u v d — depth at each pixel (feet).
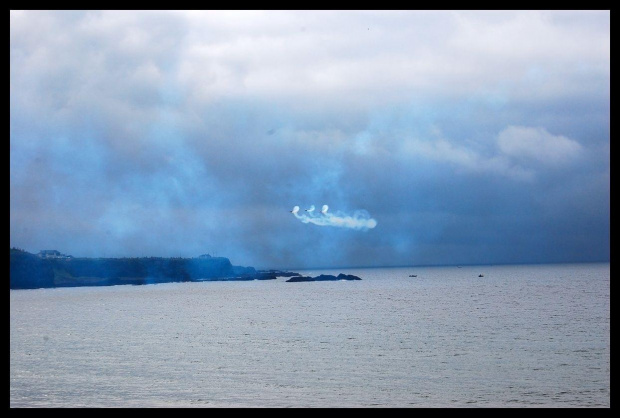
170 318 375.66
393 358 204.13
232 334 282.36
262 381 172.14
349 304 459.32
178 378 177.88
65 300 593.01
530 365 187.32
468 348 221.66
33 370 192.65
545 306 386.32
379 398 152.05
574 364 187.42
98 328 323.16
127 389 164.86
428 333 266.36
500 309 374.84
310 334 274.16
